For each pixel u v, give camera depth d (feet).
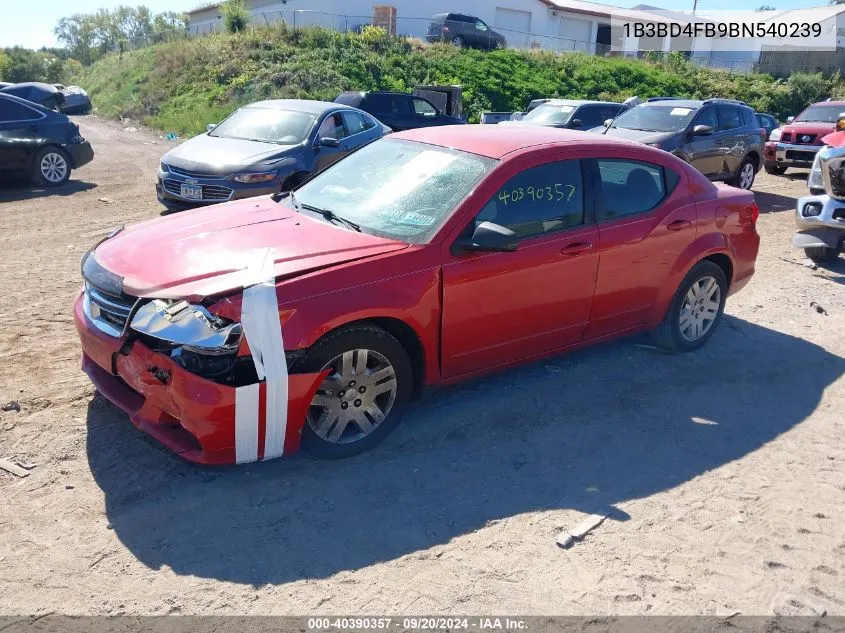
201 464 12.09
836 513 11.71
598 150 15.35
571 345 15.64
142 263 12.14
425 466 12.46
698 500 11.89
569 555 10.33
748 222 18.26
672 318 17.26
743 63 153.07
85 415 13.47
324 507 11.16
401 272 12.25
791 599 9.71
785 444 13.89
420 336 12.66
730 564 10.35
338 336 11.59
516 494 11.80
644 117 41.24
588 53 127.85
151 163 51.72
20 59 156.56
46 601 8.98
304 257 11.99
